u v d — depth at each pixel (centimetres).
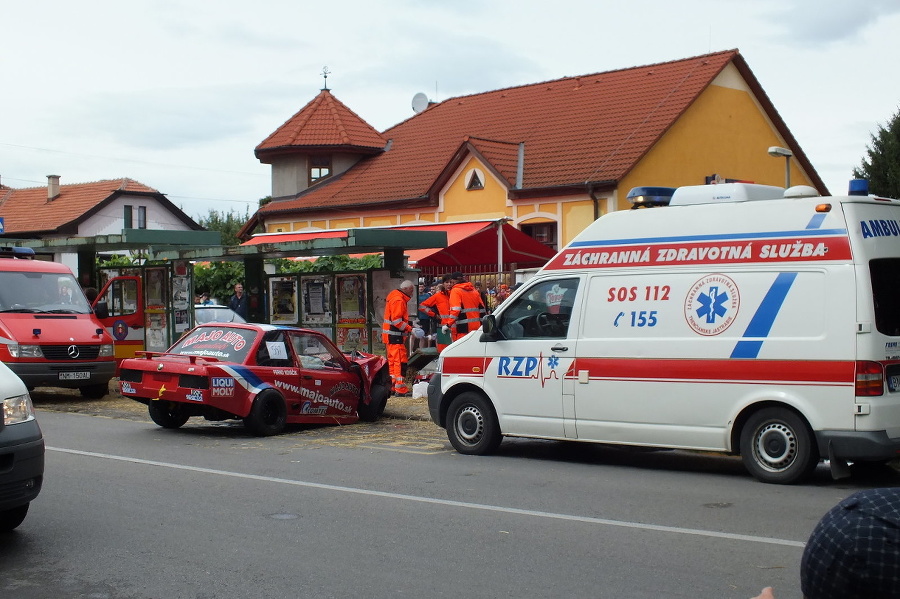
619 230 1052
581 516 798
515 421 1102
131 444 1203
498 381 1114
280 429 1308
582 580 615
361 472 1010
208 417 1309
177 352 1341
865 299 893
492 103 3588
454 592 590
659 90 3073
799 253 933
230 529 751
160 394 1259
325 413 1384
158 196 5625
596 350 1045
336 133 3581
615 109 3075
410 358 1750
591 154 2856
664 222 1022
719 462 1100
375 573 631
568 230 2795
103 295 2066
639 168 2784
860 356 888
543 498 874
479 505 842
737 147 3203
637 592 590
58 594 592
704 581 612
